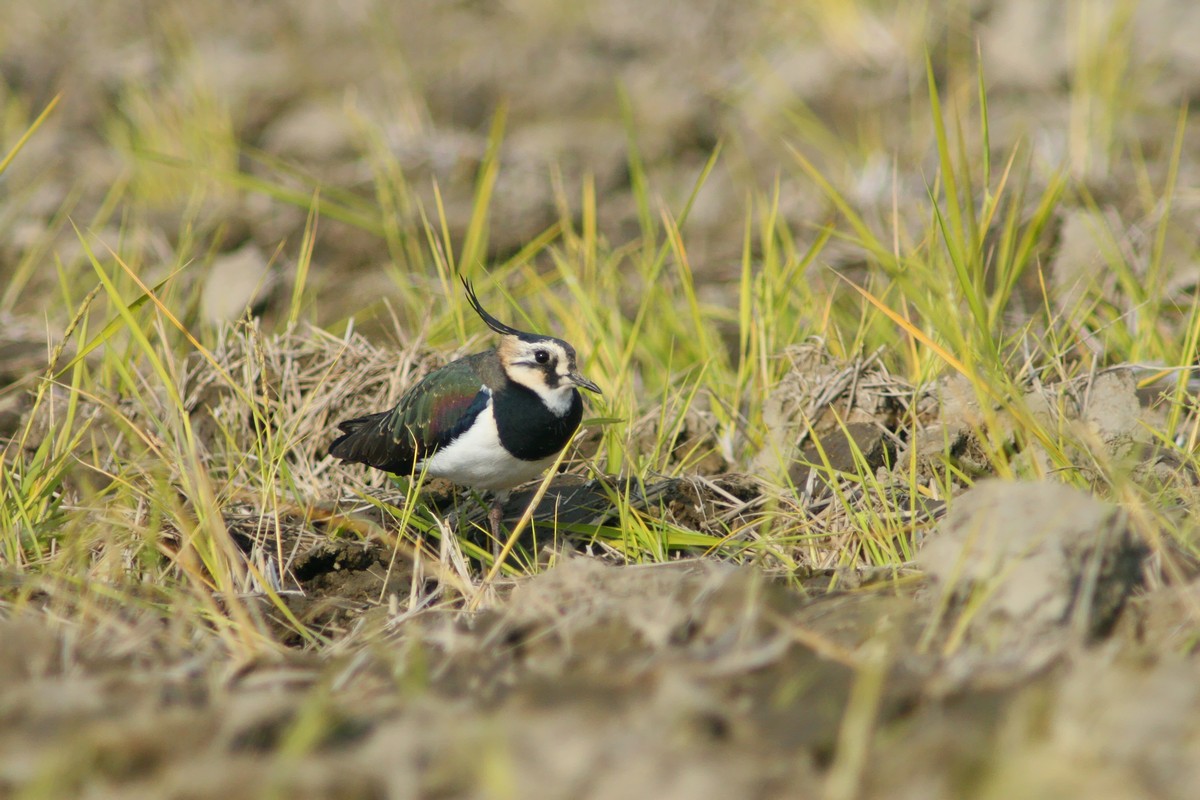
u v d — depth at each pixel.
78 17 27.48
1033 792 5.80
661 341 15.03
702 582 8.55
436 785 6.16
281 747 6.59
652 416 12.83
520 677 7.49
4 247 18.83
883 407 12.41
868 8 24.14
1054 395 11.41
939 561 8.13
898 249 13.66
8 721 6.86
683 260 14.02
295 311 14.20
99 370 14.10
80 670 7.78
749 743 6.48
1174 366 11.88
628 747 6.33
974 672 7.16
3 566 9.69
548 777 6.18
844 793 5.92
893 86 22.39
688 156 22.11
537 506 11.76
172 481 11.35
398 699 7.12
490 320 11.13
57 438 12.30
